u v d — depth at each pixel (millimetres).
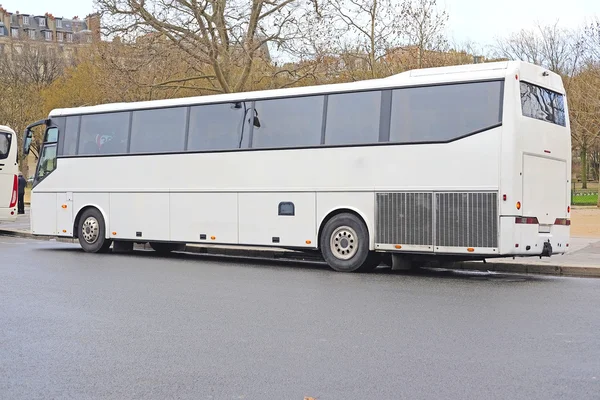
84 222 19625
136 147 18734
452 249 13938
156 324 8844
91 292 11555
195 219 17562
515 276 14523
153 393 5973
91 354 7309
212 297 11086
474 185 13727
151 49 28906
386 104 14844
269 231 16312
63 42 120562
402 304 10445
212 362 6969
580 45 46531
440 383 6203
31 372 6648
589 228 25469
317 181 15617
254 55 29703
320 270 15445
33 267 15273
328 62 29859
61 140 20297
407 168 14469
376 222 14797
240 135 16891
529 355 7203
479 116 13766
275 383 6238
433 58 32469
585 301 10758
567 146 14898
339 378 6387
